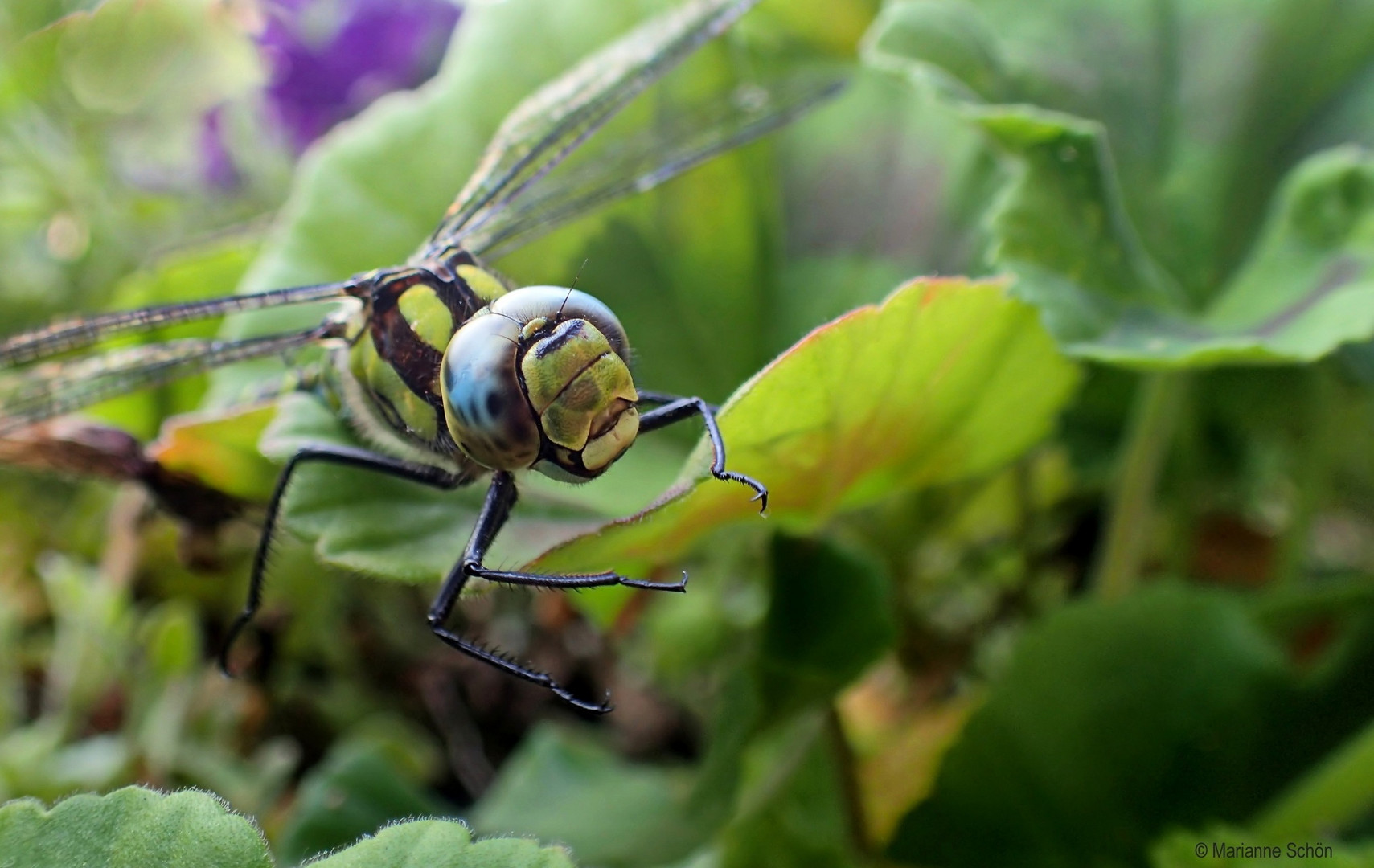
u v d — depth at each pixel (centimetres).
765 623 16
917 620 19
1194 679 16
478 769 18
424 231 17
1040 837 16
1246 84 17
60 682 18
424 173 17
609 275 17
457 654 19
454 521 15
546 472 15
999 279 15
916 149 17
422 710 18
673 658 18
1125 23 17
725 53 17
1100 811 16
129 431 17
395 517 15
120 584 18
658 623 18
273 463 16
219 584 18
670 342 17
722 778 16
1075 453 19
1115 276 16
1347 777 16
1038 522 19
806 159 18
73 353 18
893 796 17
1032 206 15
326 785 17
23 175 19
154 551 18
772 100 17
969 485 19
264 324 17
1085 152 16
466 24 17
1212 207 16
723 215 17
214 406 17
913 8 16
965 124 17
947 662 19
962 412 15
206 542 17
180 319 16
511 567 15
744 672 16
